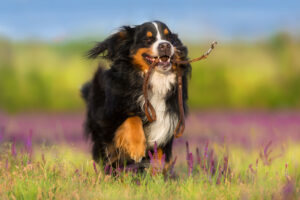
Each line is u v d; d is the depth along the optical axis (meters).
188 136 15.26
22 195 7.27
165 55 9.59
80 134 19.81
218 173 8.58
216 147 10.24
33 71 42.62
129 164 9.88
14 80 41.62
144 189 8.00
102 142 10.09
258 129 20.58
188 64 10.33
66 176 8.30
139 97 9.73
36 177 7.94
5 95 40.84
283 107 40.91
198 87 41.88
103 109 9.90
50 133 18.72
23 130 20.30
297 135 18.52
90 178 8.27
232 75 42.28
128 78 9.77
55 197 7.14
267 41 46.34
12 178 7.96
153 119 9.53
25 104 41.03
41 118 30.02
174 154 11.96
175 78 10.00
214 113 34.12
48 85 41.94
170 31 10.43
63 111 38.81
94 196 7.32
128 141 9.18
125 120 9.58
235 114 32.81
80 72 42.72
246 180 8.62
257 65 44.03
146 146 9.89
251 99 42.31
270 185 7.72
